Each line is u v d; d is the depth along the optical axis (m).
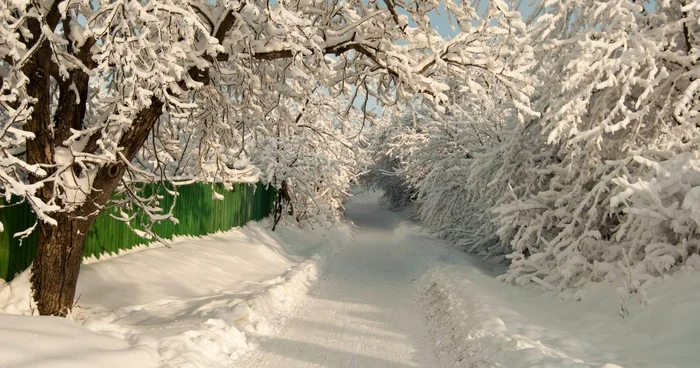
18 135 5.23
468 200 17.44
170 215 8.22
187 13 5.75
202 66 6.88
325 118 20.98
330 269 16.62
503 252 16.38
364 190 59.75
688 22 8.98
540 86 12.59
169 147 10.62
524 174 13.01
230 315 7.98
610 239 10.09
